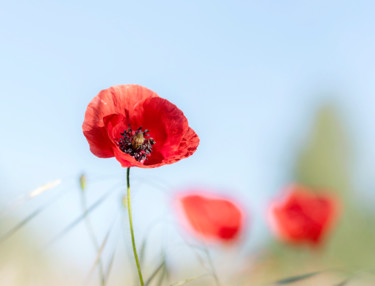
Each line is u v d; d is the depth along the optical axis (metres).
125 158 0.58
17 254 0.69
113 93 0.61
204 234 0.74
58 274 0.70
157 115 0.62
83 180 0.60
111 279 0.67
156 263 0.64
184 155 0.61
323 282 0.67
